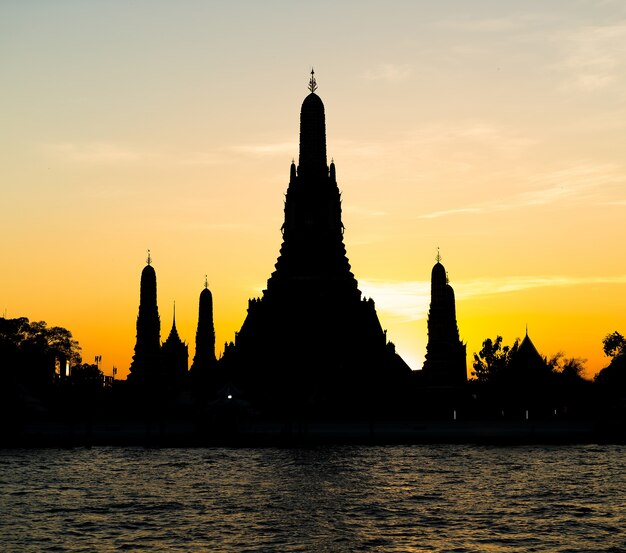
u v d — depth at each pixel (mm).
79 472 122688
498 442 166750
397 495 101688
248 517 89188
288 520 87625
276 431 176750
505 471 122062
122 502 97812
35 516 90250
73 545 78000
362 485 108812
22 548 77062
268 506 94938
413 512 91750
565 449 155375
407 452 149500
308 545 77812
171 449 159000
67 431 179375
